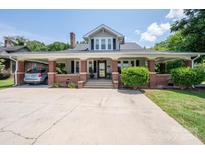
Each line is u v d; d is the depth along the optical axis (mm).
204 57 18047
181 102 8172
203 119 5434
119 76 14891
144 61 18766
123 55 14445
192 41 17688
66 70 20266
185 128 4637
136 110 6719
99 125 4875
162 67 22984
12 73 25031
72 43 22328
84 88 14438
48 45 48375
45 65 27000
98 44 18562
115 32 18203
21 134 4176
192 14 18406
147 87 14352
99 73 19609
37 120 5348
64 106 7414
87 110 6695
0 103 8023
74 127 4691
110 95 10508
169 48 32219
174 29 19984
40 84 17688
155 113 6270
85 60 15125
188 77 12953
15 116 5801
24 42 47156
